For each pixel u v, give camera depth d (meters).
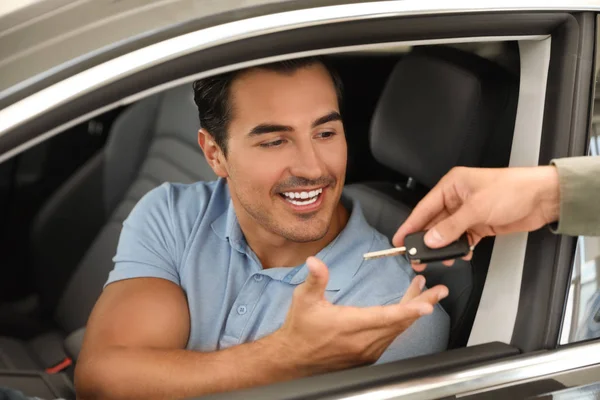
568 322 1.19
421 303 1.16
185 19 0.98
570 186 1.13
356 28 1.04
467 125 1.49
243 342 1.50
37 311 2.49
